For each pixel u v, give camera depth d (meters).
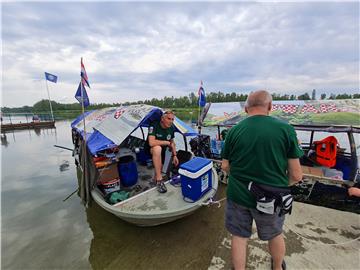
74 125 6.68
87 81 3.57
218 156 4.89
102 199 2.99
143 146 5.12
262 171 1.51
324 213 3.23
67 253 2.68
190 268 2.28
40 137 14.41
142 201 2.80
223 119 4.72
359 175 3.47
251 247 2.53
